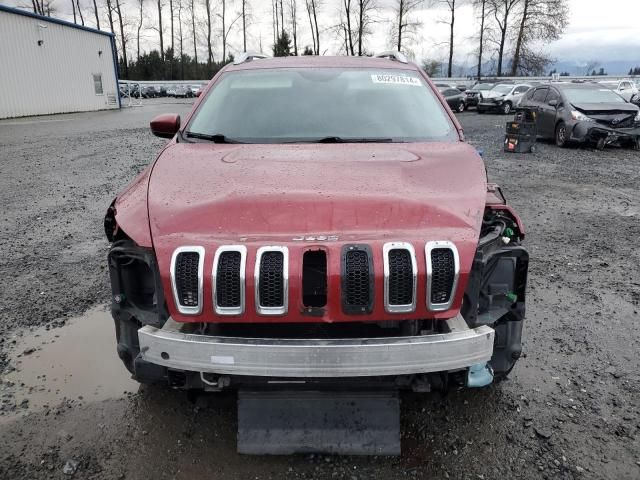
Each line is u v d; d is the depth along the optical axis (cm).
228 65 416
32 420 289
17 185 899
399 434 249
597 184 905
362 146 311
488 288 252
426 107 359
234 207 239
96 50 3359
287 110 347
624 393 310
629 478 245
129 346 259
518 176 980
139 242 235
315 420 250
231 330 234
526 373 331
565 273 496
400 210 237
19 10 2678
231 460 255
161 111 3158
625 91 2803
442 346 215
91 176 977
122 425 284
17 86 2719
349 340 213
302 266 215
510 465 253
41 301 437
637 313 413
